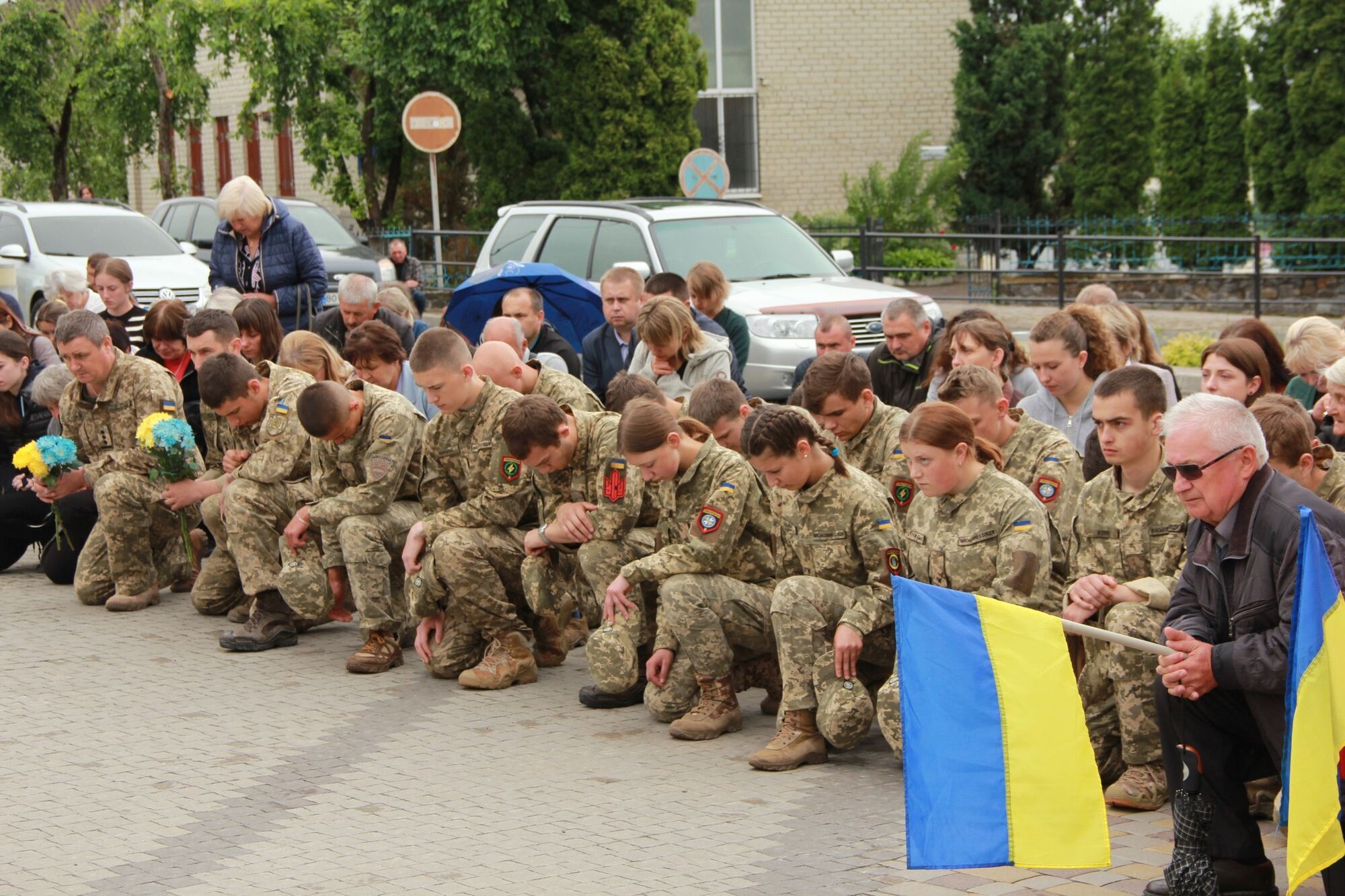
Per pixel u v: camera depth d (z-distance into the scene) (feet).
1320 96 65.21
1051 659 13.44
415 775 18.20
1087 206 76.74
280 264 33.96
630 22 72.43
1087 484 17.57
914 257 72.18
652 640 21.24
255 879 14.94
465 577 21.99
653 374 26.78
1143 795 16.67
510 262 34.78
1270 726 13.51
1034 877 14.65
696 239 43.14
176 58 74.49
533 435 20.61
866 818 16.46
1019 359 24.06
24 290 57.31
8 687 22.21
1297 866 12.43
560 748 19.29
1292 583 13.33
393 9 68.44
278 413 24.40
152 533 27.45
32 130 89.61
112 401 27.27
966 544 17.51
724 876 14.74
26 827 16.58
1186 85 77.00
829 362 20.44
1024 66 78.02
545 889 14.47
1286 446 15.93
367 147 79.61
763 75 83.92
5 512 29.48
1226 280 64.23
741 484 19.54
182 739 19.74
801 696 18.42
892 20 84.84
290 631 24.82
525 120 74.84
